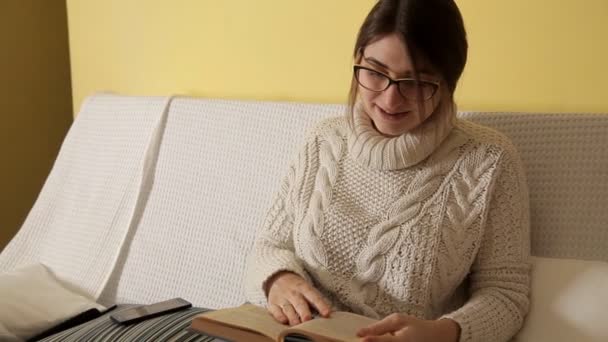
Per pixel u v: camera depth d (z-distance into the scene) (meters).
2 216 2.73
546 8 1.37
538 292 1.14
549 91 1.39
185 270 1.59
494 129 1.25
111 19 2.09
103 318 1.44
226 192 1.59
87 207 1.80
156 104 1.78
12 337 1.42
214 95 1.91
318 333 0.89
